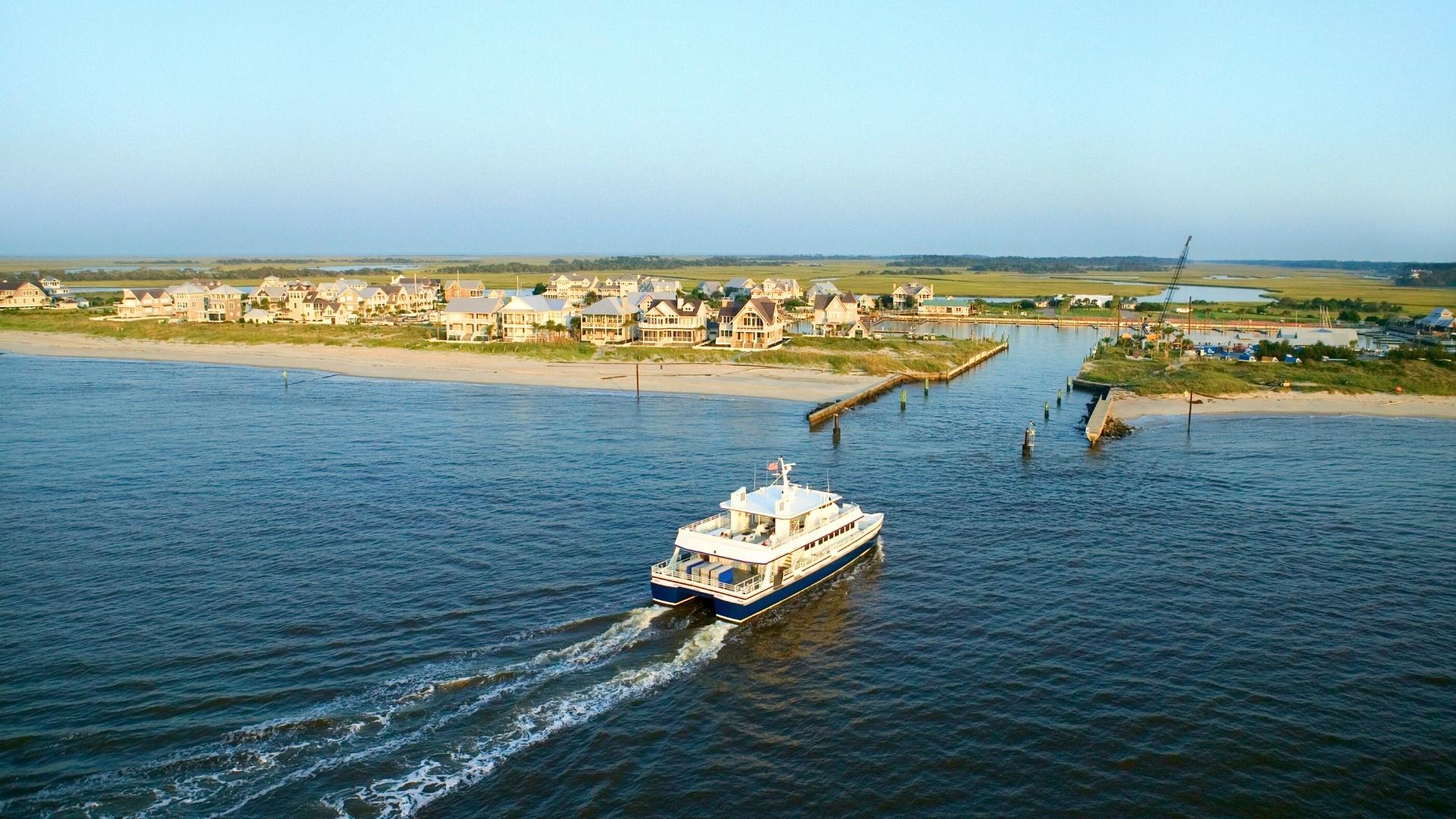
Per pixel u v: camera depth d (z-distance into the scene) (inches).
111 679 1893.5
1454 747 1723.7
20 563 2551.7
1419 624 2276.1
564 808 1519.4
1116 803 1544.0
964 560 2736.2
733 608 2230.6
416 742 1694.1
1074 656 2089.1
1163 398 5787.4
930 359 7529.5
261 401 5403.5
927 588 2514.8
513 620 2229.3
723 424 4837.6
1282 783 1600.6
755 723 1797.5
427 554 2664.9
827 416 5118.1
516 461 3848.4
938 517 3176.7
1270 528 3053.6
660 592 2311.8
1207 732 1761.8
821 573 2534.5
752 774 1624.0
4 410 4982.8
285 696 1838.1
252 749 1653.5
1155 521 3134.8
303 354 7598.4
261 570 2527.1
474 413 5073.8
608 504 3211.1
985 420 5157.5
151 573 2488.9
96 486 3380.9
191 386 6003.9
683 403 5492.1
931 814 1517.0
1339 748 1711.4
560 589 2421.3
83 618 2191.2
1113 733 1755.7
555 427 4648.1
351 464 3764.8
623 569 2573.8
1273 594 2465.6
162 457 3860.7
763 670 2027.6
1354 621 2290.8
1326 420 5157.5
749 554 2375.7
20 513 3024.1
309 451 4008.4
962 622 2285.9
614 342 7795.3
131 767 1589.6
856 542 2696.9
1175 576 2596.0
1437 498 3442.4
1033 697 1899.6
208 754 1635.1
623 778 1605.6
